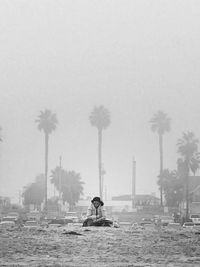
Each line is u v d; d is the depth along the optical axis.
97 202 23.86
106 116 125.88
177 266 10.39
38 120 126.00
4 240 14.96
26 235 16.69
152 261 11.09
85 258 11.42
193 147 122.56
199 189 127.25
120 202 162.88
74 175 151.25
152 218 90.06
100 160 125.56
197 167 122.44
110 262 10.88
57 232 18.36
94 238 15.87
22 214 94.81
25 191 138.50
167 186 132.50
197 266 10.41
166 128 132.75
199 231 20.39
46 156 124.56
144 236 16.81
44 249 12.84
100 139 126.00
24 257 11.52
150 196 172.12
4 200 133.00
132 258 11.49
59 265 10.30
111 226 23.73
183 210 112.69
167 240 15.63
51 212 103.25
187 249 13.13
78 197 150.25
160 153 131.62
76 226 24.62
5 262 10.73
